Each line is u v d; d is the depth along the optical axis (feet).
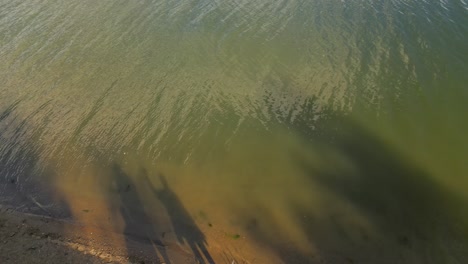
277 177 48.16
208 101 58.65
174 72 64.03
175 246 40.75
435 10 72.59
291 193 46.29
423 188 46.21
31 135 54.34
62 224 42.83
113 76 63.72
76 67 65.82
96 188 47.24
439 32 67.77
